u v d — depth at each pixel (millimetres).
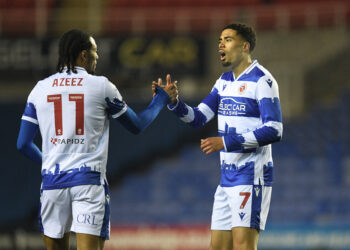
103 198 11797
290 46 53156
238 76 13680
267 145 13469
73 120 11711
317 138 50531
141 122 12602
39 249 44469
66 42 12070
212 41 51625
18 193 50312
